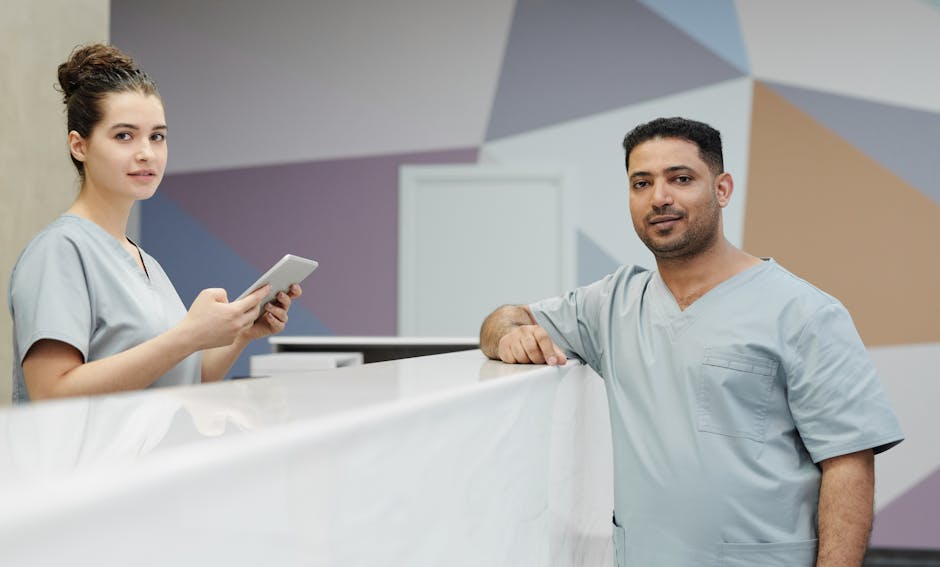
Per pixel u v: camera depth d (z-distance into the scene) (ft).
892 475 14.62
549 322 4.91
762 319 4.23
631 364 4.48
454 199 15.92
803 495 4.16
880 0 15.06
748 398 4.19
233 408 1.53
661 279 4.60
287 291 4.64
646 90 15.58
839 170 15.07
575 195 15.66
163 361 3.77
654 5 15.62
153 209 16.30
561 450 3.40
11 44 7.04
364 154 16.11
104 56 4.15
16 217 7.04
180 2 16.44
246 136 16.25
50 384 3.79
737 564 4.07
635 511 4.32
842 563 3.97
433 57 16.05
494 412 2.35
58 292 3.87
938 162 14.85
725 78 15.39
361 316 16.01
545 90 15.81
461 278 15.87
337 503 1.37
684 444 4.19
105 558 0.83
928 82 14.92
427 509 1.84
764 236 15.19
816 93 15.17
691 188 4.34
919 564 14.42
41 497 0.78
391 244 16.01
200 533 0.98
